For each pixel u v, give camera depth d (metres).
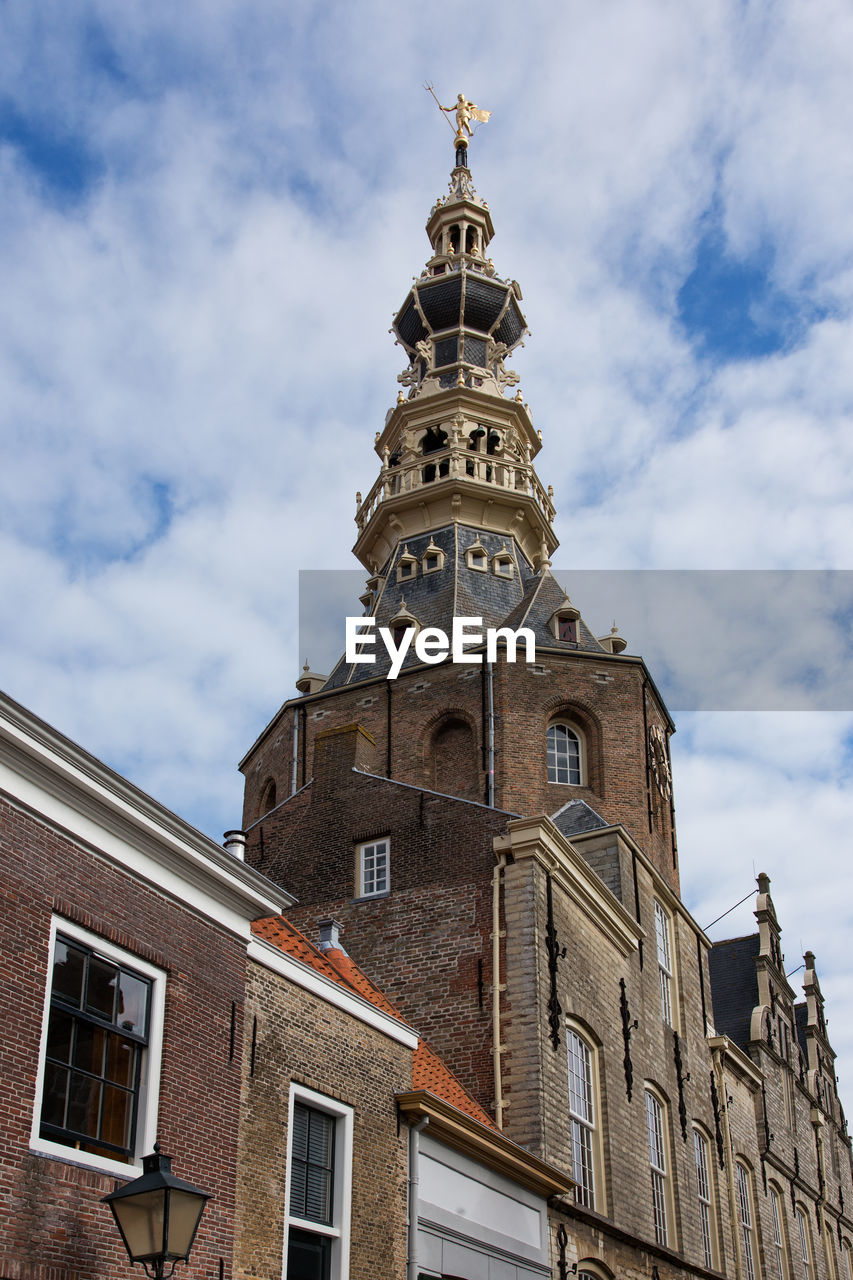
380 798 26.47
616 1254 23.86
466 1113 19.45
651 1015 28.56
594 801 34.38
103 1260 12.14
